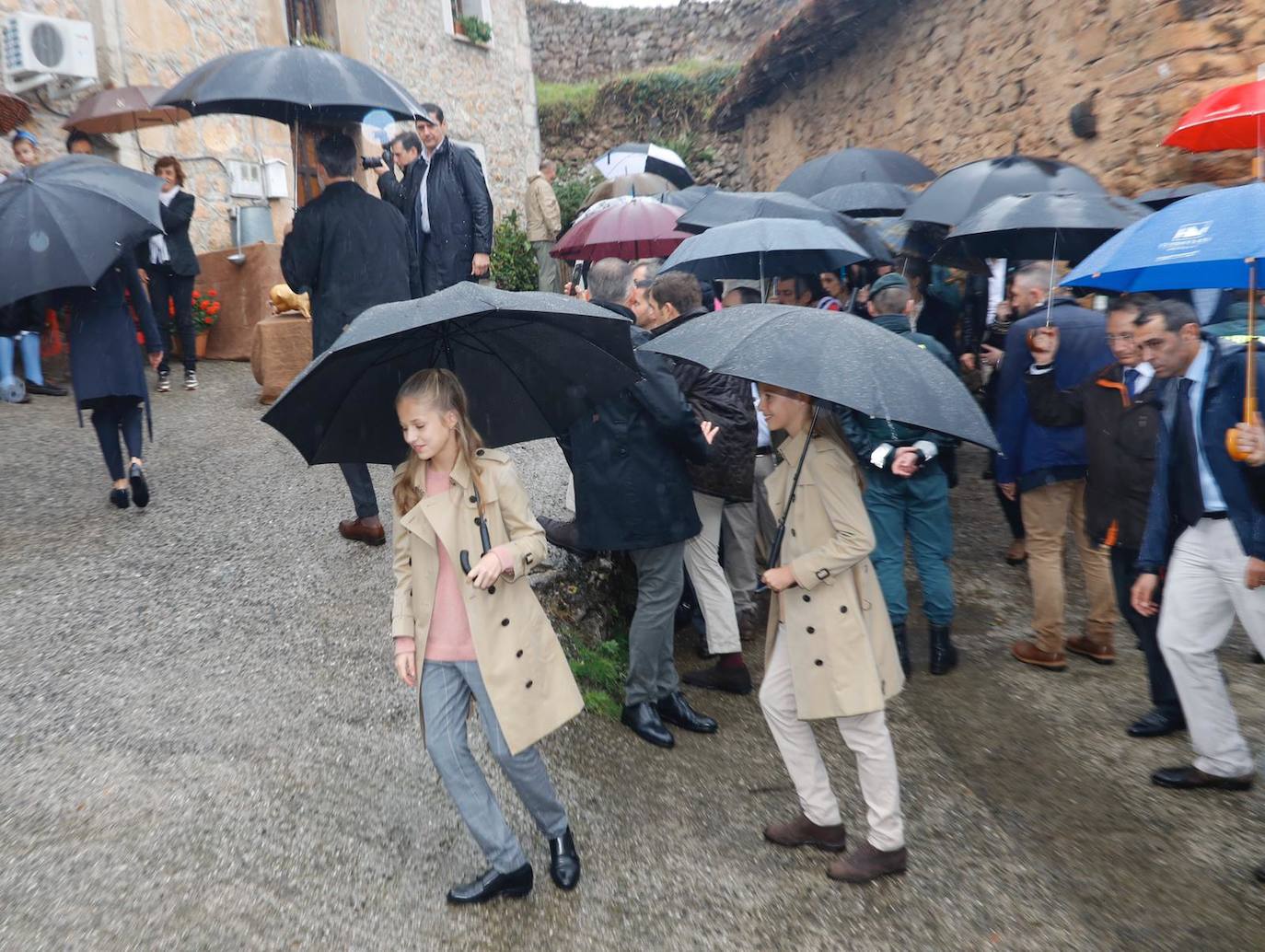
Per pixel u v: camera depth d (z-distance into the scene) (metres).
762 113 16.42
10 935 2.62
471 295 2.65
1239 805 3.73
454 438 2.89
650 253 7.95
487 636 2.87
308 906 2.88
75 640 4.14
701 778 3.87
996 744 4.24
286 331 7.78
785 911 3.12
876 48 11.81
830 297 6.91
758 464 5.24
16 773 3.27
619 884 3.17
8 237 4.55
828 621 3.18
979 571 6.26
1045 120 8.16
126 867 2.90
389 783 3.45
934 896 3.21
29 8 9.33
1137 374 4.21
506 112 16.34
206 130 10.88
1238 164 6.40
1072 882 3.30
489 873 2.98
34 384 7.93
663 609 4.05
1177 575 3.70
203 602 4.55
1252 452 3.18
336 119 5.49
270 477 6.22
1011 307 5.30
